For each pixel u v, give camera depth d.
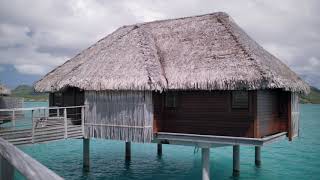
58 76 23.86
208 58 18.92
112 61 21.23
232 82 17.06
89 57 23.77
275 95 20.58
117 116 20.19
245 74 17.02
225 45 19.14
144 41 21.52
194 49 20.06
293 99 21.80
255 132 17.38
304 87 22.62
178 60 19.95
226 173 25.59
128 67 19.97
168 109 20.23
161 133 19.55
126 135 19.81
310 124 76.81
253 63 17.36
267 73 16.75
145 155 32.44
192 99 19.44
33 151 35.56
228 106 18.23
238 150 24.50
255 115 17.41
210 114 18.80
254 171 26.48
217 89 17.50
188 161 29.61
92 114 21.20
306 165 29.30
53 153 34.28
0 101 29.47
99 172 25.58
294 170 27.22
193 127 19.30
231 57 18.25
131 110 19.67
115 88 19.44
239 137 17.56
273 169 27.45
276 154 35.34
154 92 19.77
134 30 23.05
